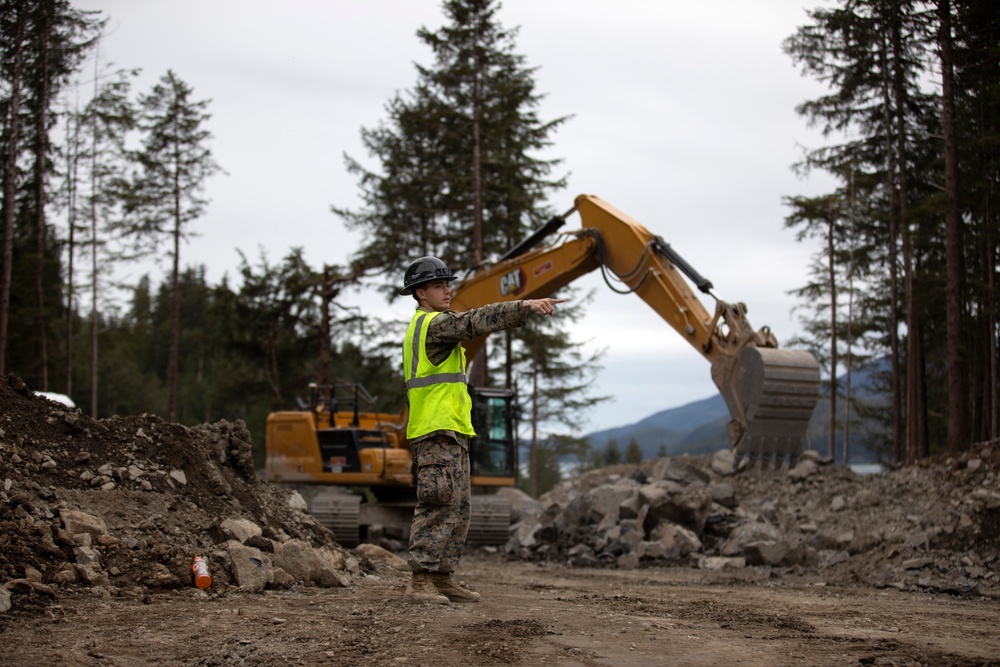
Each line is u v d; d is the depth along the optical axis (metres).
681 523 14.73
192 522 7.06
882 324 30.27
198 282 66.88
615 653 4.75
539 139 30.62
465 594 6.30
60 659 4.43
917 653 4.86
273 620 5.37
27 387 7.53
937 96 25.95
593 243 13.80
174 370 33.91
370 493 17.80
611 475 22.86
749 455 11.49
